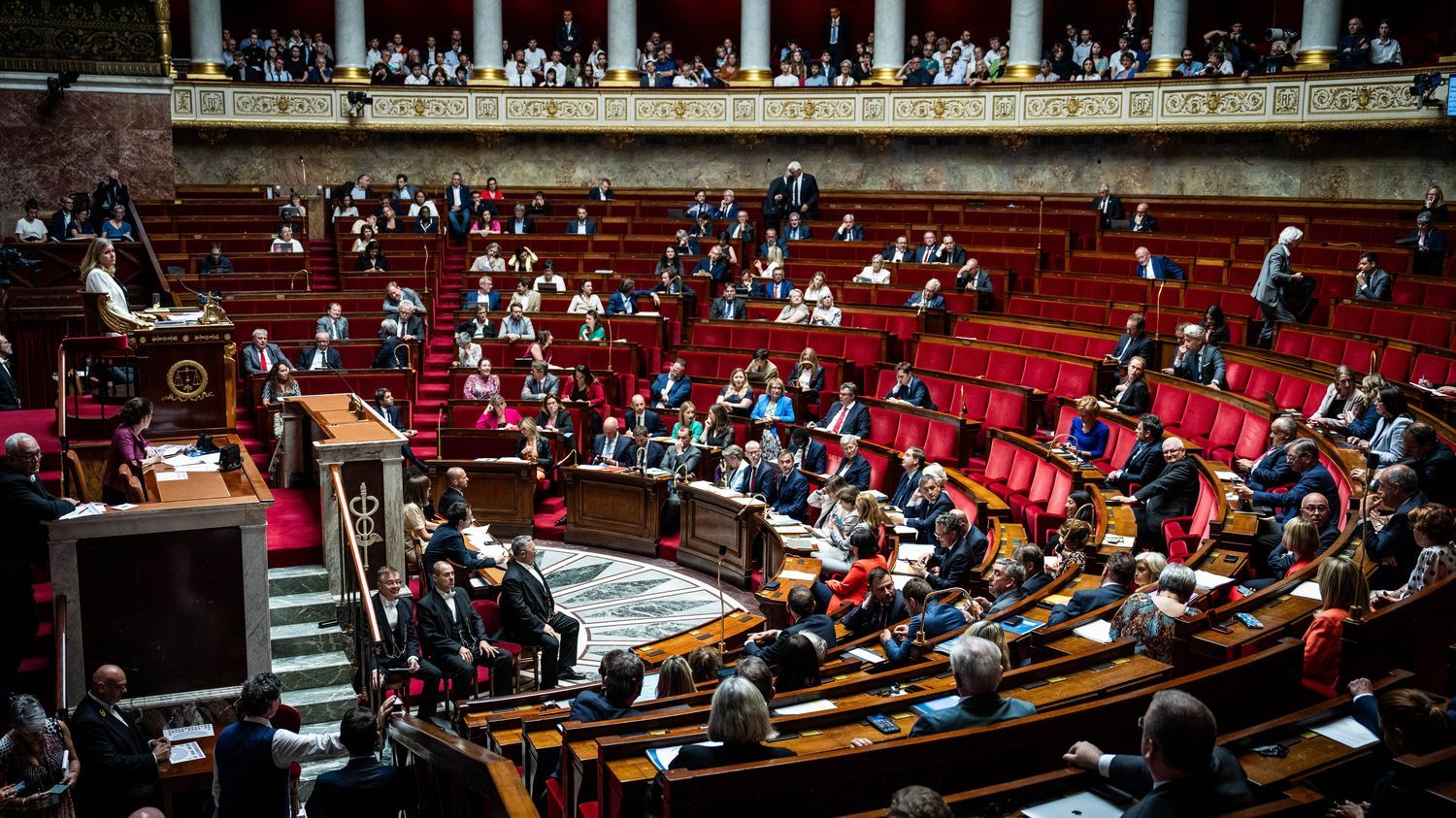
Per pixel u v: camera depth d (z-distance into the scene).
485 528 11.81
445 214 23.22
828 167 24.88
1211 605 7.49
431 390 17.39
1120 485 11.55
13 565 8.03
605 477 14.67
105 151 21.19
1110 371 14.20
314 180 25.33
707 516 13.72
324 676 9.34
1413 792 3.85
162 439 11.36
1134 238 18.45
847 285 18.45
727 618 10.12
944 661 6.61
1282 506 9.29
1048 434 14.24
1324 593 6.05
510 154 25.78
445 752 5.36
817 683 6.66
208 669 8.40
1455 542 6.41
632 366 17.52
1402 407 9.39
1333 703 5.22
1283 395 12.40
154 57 21.30
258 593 8.45
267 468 14.77
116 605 8.13
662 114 24.70
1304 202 19.67
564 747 5.64
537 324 18.34
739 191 24.50
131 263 17.58
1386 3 21.92
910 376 15.12
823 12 26.78
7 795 6.62
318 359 16.62
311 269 20.66
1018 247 19.09
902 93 23.31
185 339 11.39
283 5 26.61
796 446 14.48
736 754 4.86
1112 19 24.36
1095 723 5.30
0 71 20.30
